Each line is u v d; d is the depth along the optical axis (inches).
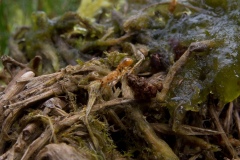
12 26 20.6
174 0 12.6
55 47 13.3
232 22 11.6
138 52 11.9
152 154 10.7
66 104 11.0
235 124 11.6
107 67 11.6
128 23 12.6
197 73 11.1
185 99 10.8
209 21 12.0
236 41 11.2
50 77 11.5
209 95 11.2
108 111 10.8
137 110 10.9
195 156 11.0
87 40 13.3
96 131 10.4
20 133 10.5
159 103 10.9
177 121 10.8
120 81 11.3
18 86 11.4
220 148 11.2
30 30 13.7
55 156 9.8
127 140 10.9
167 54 11.9
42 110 10.8
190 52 11.1
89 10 14.7
